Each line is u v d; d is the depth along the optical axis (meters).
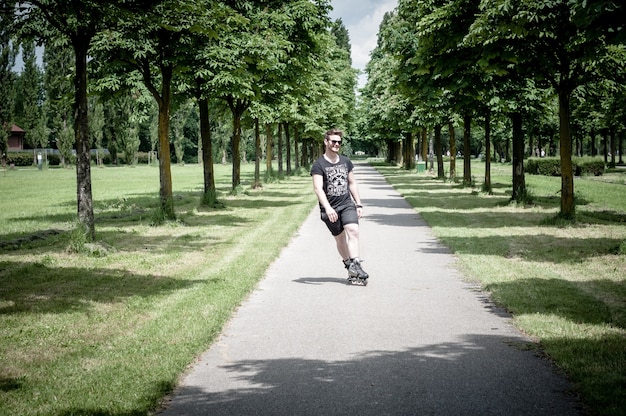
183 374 4.59
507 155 81.44
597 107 19.45
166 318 6.21
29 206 21.34
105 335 5.63
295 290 7.61
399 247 11.19
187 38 14.21
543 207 18.88
